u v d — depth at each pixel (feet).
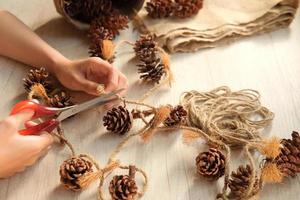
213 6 2.95
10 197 2.05
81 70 2.43
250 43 2.83
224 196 1.99
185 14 2.83
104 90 2.35
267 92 2.52
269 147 1.99
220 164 2.05
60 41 2.83
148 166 2.17
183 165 2.17
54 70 2.50
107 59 2.59
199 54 2.75
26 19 2.99
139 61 2.69
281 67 2.67
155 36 2.74
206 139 2.24
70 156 2.21
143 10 2.97
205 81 2.58
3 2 3.13
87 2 2.77
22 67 2.62
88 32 2.79
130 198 1.96
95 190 2.08
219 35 2.80
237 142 2.20
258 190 2.00
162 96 2.49
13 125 2.03
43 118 2.22
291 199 2.04
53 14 3.03
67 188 2.06
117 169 2.15
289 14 2.90
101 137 2.29
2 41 2.59
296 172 2.07
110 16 2.79
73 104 2.35
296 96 2.50
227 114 2.34
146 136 2.22
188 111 2.35
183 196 2.05
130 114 2.27
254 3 2.94
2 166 2.00
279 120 2.37
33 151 2.06
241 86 2.56
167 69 2.53
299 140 2.06
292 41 2.84
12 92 2.49
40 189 2.08
